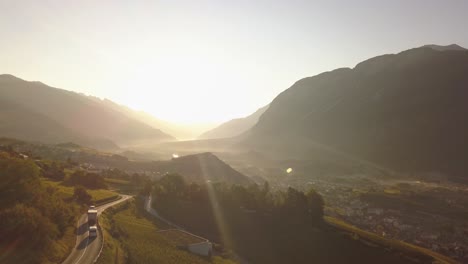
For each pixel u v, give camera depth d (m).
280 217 155.12
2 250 61.47
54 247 70.62
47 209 83.81
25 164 93.50
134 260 79.12
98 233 89.12
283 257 130.88
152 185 192.88
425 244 161.25
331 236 138.25
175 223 153.50
